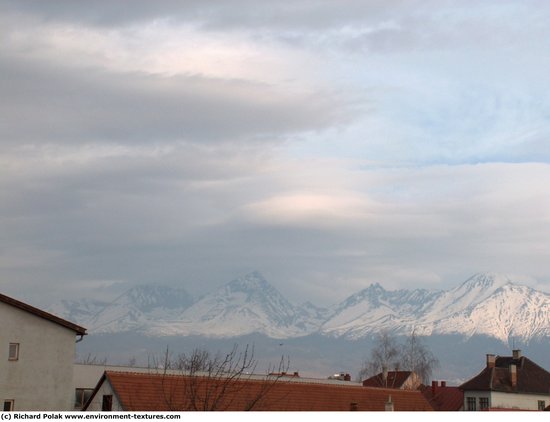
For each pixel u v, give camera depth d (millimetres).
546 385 129625
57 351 64812
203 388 55562
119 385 56656
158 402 55562
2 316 62906
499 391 124500
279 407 62219
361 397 70312
